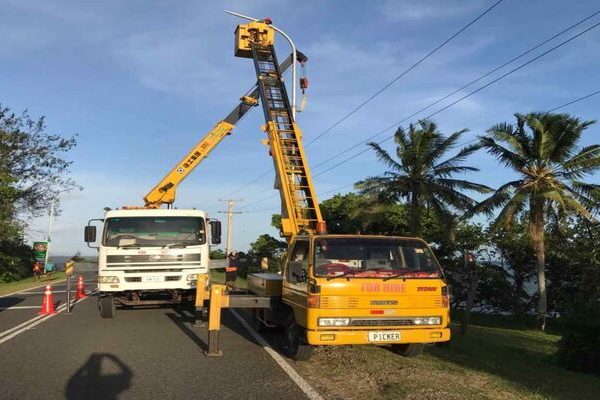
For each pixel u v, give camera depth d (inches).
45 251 2105.1
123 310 641.6
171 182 908.0
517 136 1125.7
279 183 617.0
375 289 330.0
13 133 1627.7
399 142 1305.4
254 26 844.6
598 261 1075.3
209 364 346.9
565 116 1085.1
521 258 1439.5
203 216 569.6
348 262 340.8
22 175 1667.1
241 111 967.0
